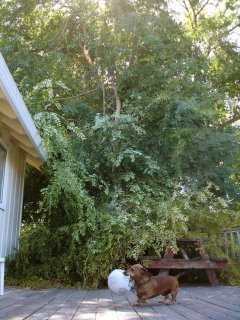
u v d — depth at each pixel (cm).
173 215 484
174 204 526
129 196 557
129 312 259
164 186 592
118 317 236
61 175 502
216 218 529
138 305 293
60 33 731
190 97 617
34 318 228
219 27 782
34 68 688
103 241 475
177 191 572
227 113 938
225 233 553
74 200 506
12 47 688
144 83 647
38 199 753
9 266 513
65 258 487
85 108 677
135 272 295
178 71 644
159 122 626
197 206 554
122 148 593
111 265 464
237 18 880
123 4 716
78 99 700
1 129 494
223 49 796
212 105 653
